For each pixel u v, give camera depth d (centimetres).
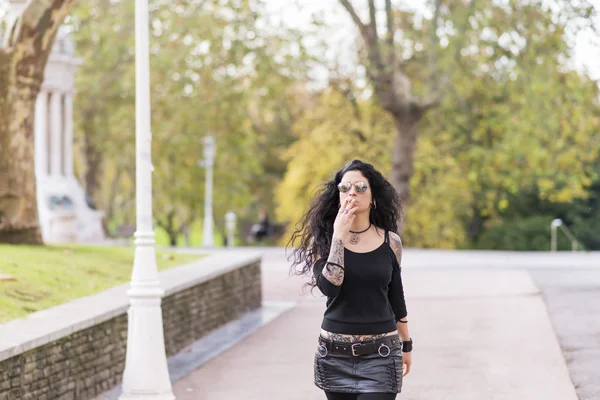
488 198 5950
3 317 1115
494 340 1611
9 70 1873
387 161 5534
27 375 962
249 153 5869
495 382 1261
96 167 5606
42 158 3712
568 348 1516
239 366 1406
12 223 1873
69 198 3741
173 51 3803
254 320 1964
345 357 684
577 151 4084
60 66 3772
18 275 1356
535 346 1543
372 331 683
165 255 2039
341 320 686
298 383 1273
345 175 704
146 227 1125
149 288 1112
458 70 4081
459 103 4778
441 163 5519
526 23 3700
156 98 4797
